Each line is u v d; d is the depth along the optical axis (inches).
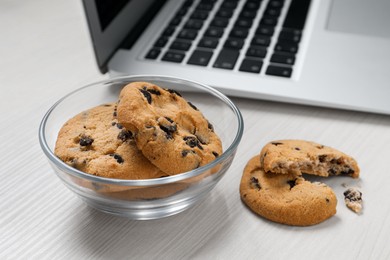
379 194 16.7
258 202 16.1
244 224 16.1
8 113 19.9
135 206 15.5
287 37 20.9
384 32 20.7
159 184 14.8
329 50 20.2
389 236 15.7
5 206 16.8
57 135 16.8
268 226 16.0
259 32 21.2
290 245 15.6
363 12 21.5
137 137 15.2
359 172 17.1
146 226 16.1
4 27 24.3
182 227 16.1
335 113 19.2
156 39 21.2
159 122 15.4
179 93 17.9
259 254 15.4
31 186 17.3
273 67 19.8
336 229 15.9
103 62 20.4
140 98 15.6
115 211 15.8
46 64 22.1
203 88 17.6
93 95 17.6
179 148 15.3
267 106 19.6
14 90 20.9
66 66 21.9
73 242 15.8
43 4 25.8
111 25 20.5
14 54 22.7
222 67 19.9
